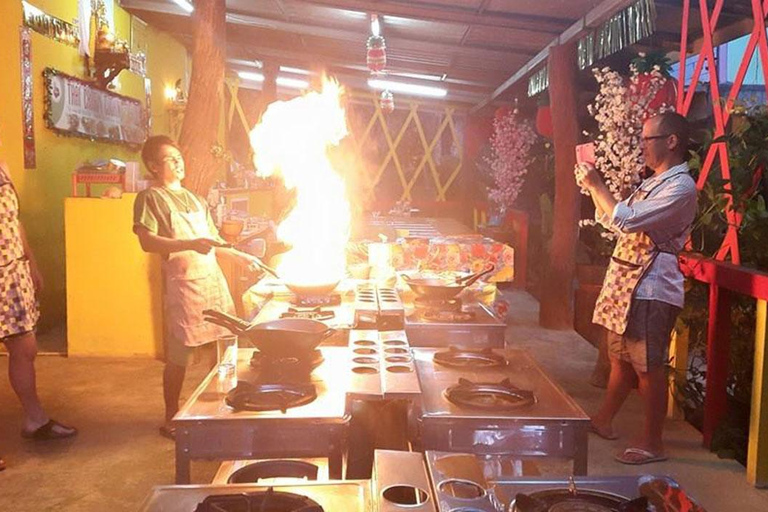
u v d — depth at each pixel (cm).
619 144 498
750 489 359
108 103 864
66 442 412
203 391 234
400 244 631
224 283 427
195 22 569
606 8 530
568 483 156
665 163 371
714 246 438
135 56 930
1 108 648
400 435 268
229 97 1438
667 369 417
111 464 382
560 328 718
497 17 636
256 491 158
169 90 1130
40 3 706
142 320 593
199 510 144
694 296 437
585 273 609
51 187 730
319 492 158
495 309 516
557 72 691
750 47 395
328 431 211
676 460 395
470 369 268
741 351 440
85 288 592
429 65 984
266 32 1007
